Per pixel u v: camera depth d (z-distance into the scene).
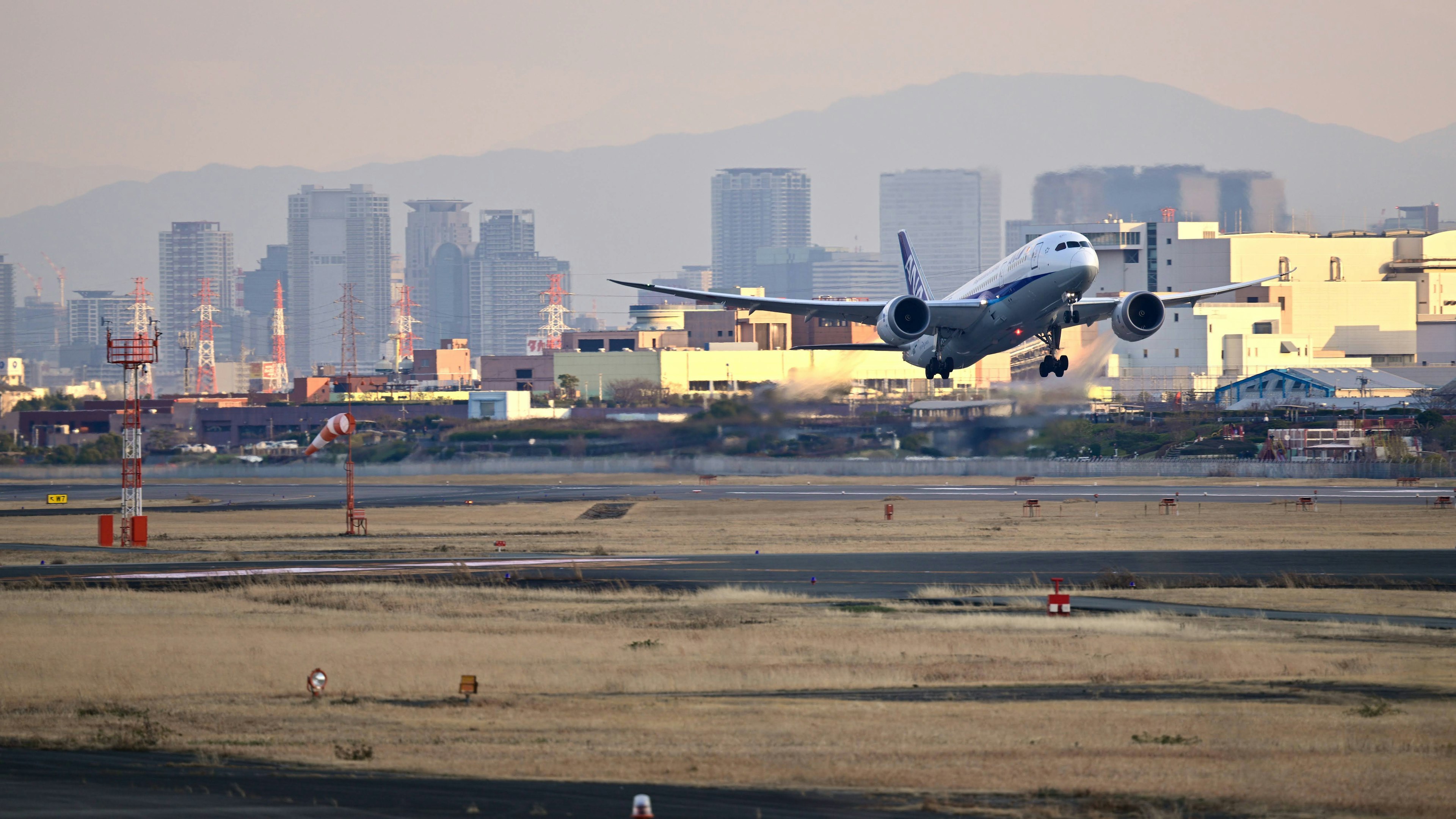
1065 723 117.44
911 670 145.75
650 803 88.06
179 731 116.38
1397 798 94.00
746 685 138.25
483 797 93.25
